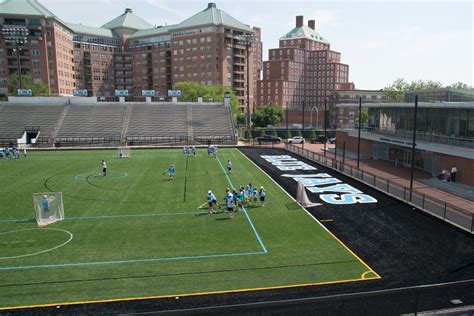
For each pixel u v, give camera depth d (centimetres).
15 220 2625
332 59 17412
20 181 3878
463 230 2430
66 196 3275
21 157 5656
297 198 3098
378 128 5631
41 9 12162
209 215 2759
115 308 1522
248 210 2891
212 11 13350
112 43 15862
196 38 13338
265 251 2100
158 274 1817
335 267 1902
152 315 1126
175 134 7788
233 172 4469
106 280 1755
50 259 1984
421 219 2673
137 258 2002
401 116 5112
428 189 3641
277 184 3812
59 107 8250
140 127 7906
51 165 4903
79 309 1515
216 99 11131
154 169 4653
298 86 16900
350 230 2445
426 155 4519
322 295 1623
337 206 2997
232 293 1641
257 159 5559
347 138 6581
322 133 9369
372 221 2625
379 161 5453
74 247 2147
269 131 9212
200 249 2127
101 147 6844
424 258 2016
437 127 4319
